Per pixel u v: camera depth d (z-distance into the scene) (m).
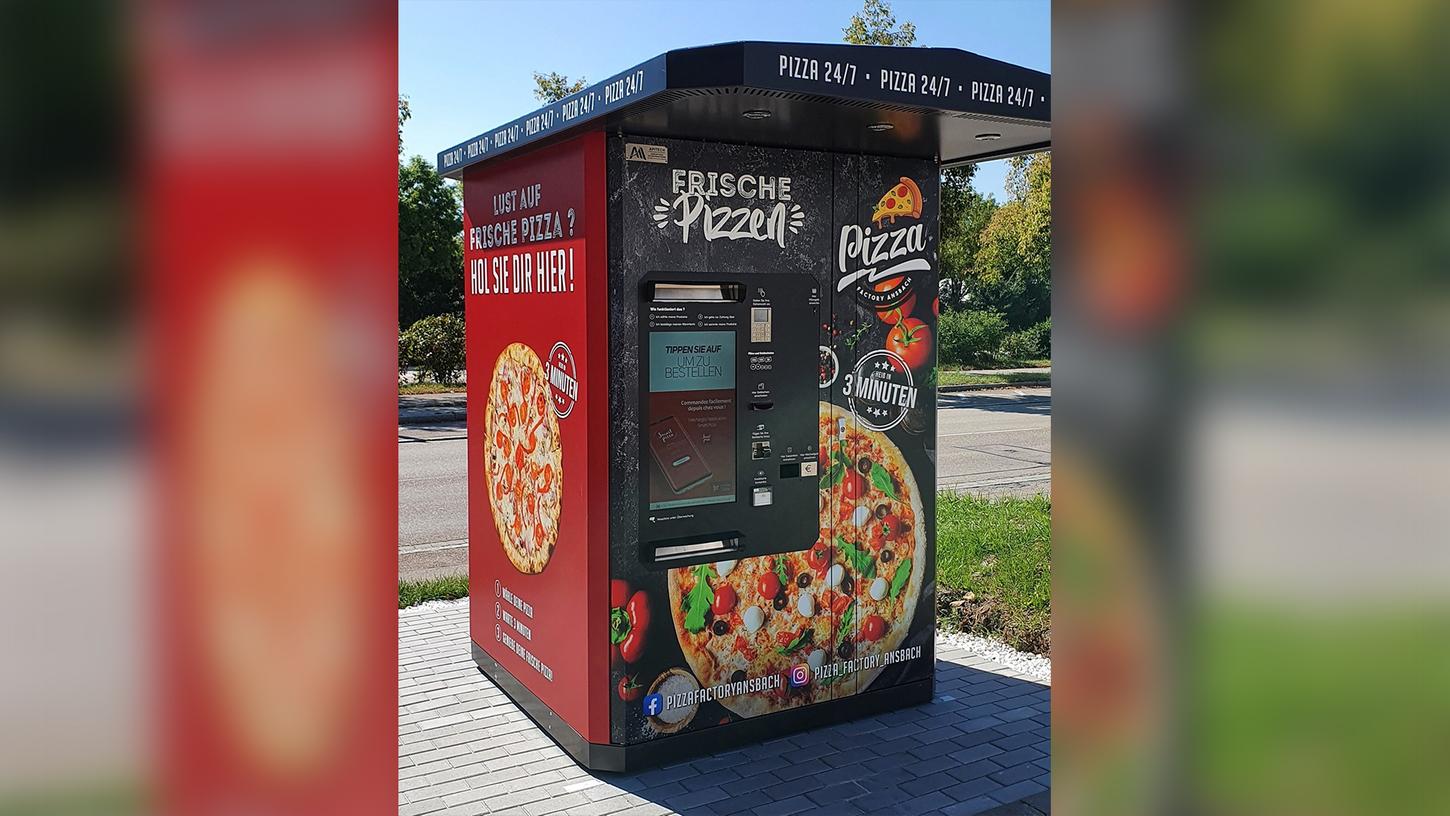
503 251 5.17
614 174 4.31
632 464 4.40
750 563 4.70
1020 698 5.33
